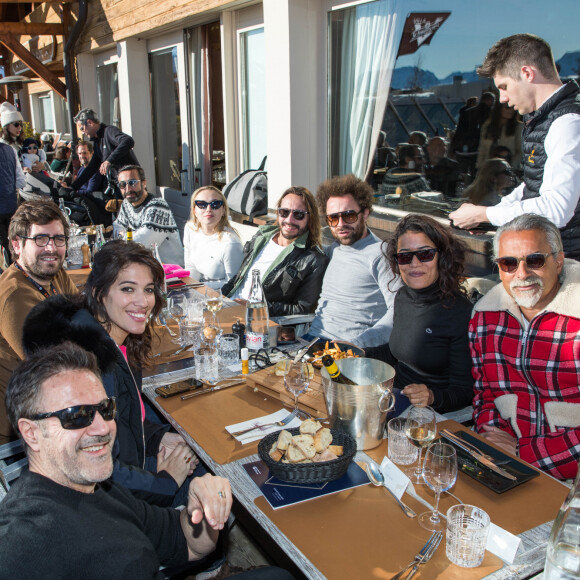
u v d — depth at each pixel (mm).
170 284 3330
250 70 5000
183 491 1996
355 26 3846
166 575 1694
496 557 1185
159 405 1873
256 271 2676
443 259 2117
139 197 4363
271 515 1308
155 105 6734
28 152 7711
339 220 2809
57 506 1083
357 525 1271
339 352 2104
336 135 4199
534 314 1896
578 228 2457
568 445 1738
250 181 4797
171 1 5277
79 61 7980
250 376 1978
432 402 1936
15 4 11359
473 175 3275
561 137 2391
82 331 1574
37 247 2389
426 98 3465
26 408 1117
